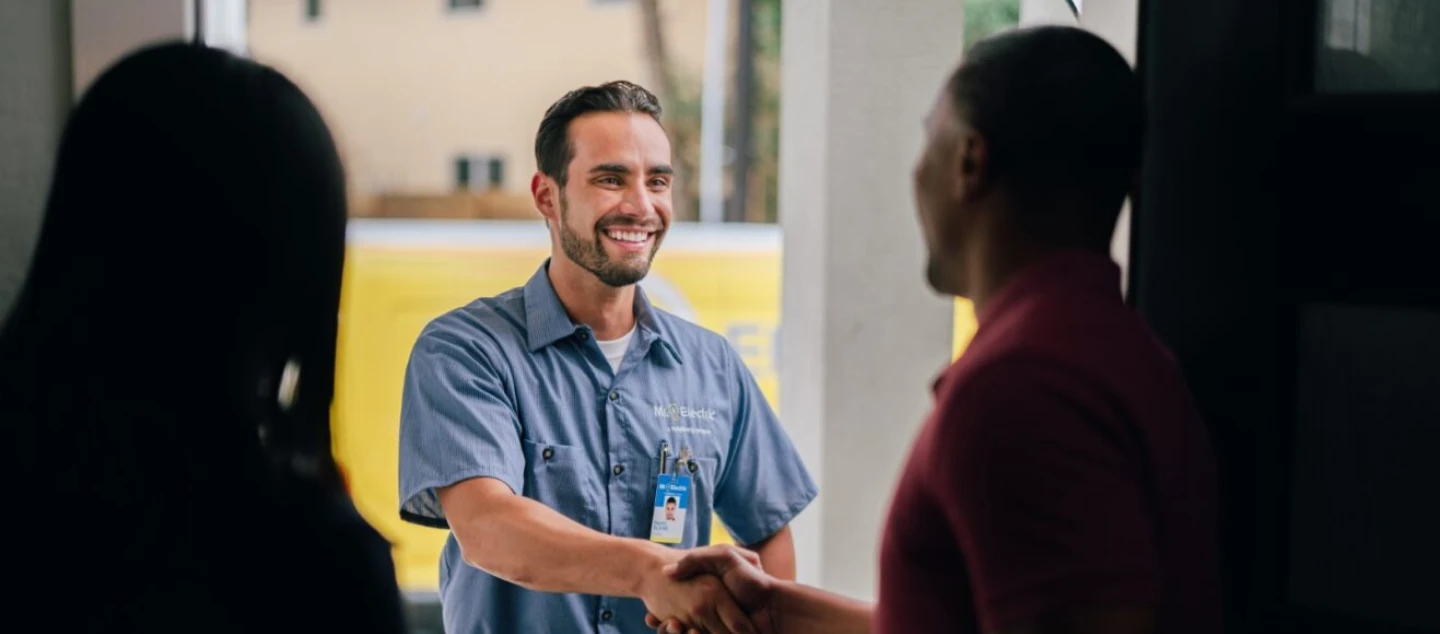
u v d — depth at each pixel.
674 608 1.77
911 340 2.53
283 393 0.95
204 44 0.94
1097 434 0.94
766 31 3.98
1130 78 1.09
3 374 0.88
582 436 2.04
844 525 2.54
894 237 2.51
